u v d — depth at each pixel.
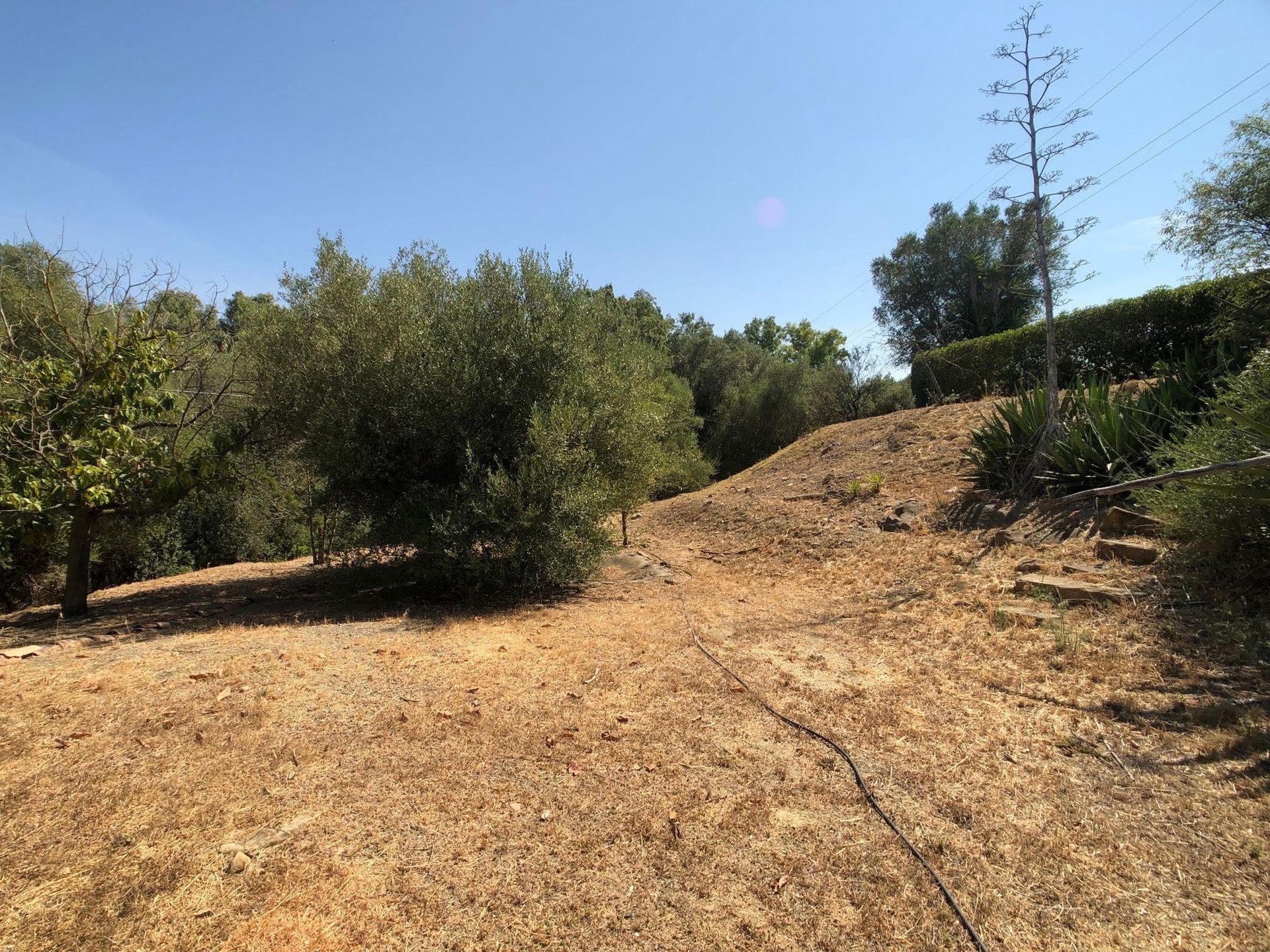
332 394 8.02
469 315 8.30
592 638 5.88
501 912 2.36
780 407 28.50
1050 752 3.40
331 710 4.05
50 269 7.25
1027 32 7.96
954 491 9.16
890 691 4.33
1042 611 5.37
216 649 5.42
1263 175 7.46
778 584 8.12
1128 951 2.13
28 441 6.35
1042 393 8.32
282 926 2.26
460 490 7.52
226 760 3.41
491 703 4.21
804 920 2.31
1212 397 7.11
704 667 4.95
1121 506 6.48
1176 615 4.73
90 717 3.91
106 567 13.91
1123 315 10.73
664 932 2.26
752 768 3.36
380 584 9.20
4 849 2.66
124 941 2.19
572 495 7.43
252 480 9.52
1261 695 3.63
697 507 14.08
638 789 3.16
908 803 3.01
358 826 2.85
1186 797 2.91
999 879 2.49
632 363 9.27
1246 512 4.66
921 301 25.80
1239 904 2.29
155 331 7.26
